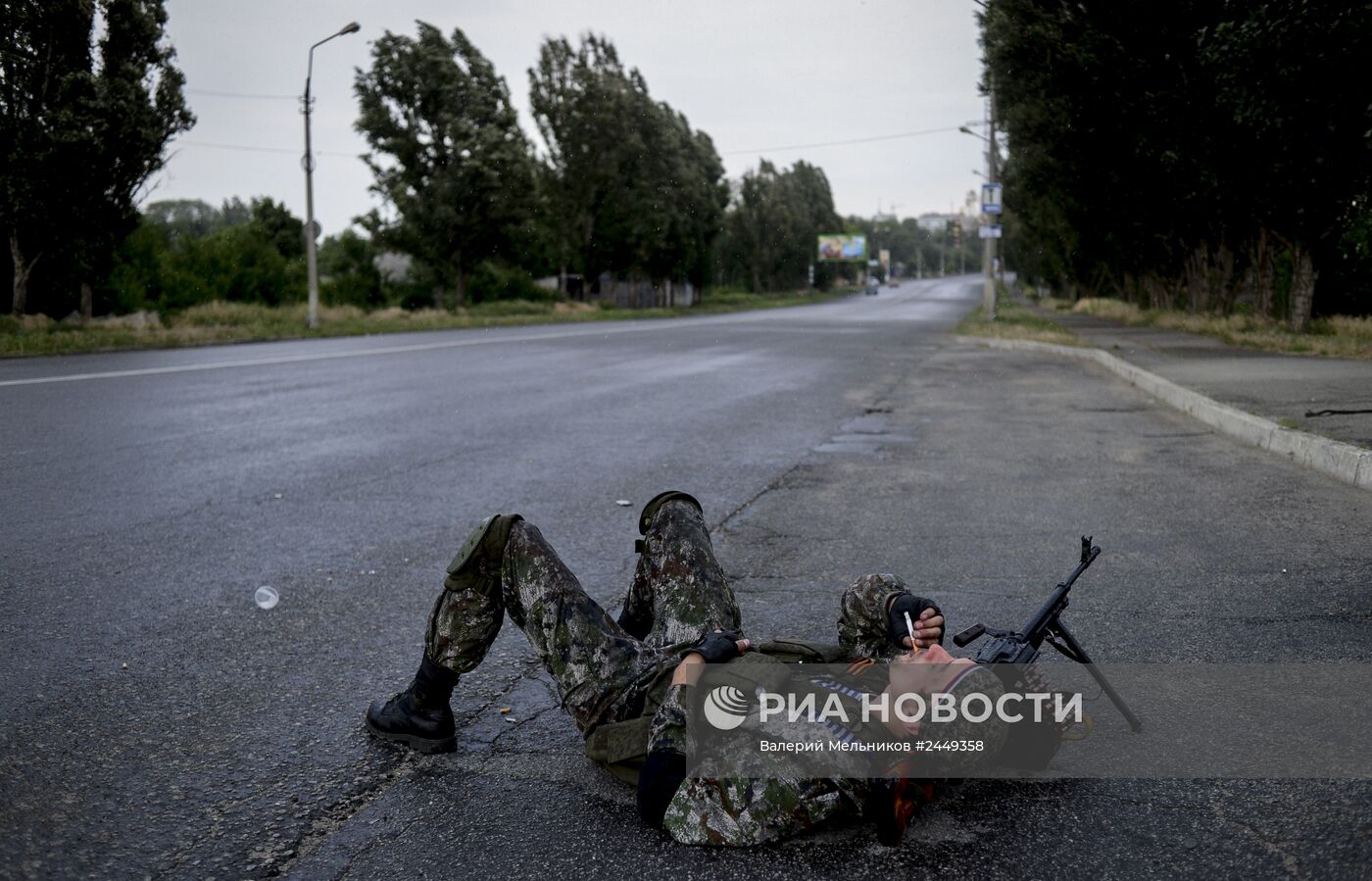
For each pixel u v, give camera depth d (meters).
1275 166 21.30
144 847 2.89
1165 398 13.92
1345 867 2.69
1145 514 7.04
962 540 6.41
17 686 4.09
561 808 3.08
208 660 4.39
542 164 60.12
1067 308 58.56
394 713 3.54
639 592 3.32
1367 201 20.92
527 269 60.62
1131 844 2.83
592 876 2.70
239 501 7.63
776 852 2.80
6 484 8.16
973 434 11.08
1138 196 32.12
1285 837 2.85
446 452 9.84
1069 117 28.62
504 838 2.91
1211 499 7.49
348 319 37.81
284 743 3.57
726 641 2.79
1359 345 19.00
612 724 2.94
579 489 8.11
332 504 7.55
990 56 30.52
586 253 62.00
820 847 2.83
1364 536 6.29
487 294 58.78
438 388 15.55
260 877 2.74
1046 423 11.90
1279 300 30.75
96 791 3.22
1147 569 5.67
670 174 65.00
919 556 6.05
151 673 4.23
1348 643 4.43
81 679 4.17
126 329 29.27
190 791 3.22
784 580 5.57
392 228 45.25
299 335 31.44
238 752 3.50
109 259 30.52
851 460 9.48
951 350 25.84
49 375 17.05
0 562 5.95
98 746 3.55
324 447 10.08
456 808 3.09
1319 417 10.31
